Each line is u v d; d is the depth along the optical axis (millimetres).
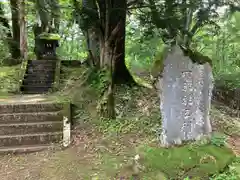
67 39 17734
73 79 8914
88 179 3805
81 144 4910
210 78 4609
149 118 5617
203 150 4086
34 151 4812
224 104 7852
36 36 11945
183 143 4500
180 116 4520
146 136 4973
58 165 4266
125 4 6180
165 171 3748
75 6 6355
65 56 16672
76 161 4355
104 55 6199
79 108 6188
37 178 3896
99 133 5211
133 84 7305
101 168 4086
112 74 6031
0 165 4324
